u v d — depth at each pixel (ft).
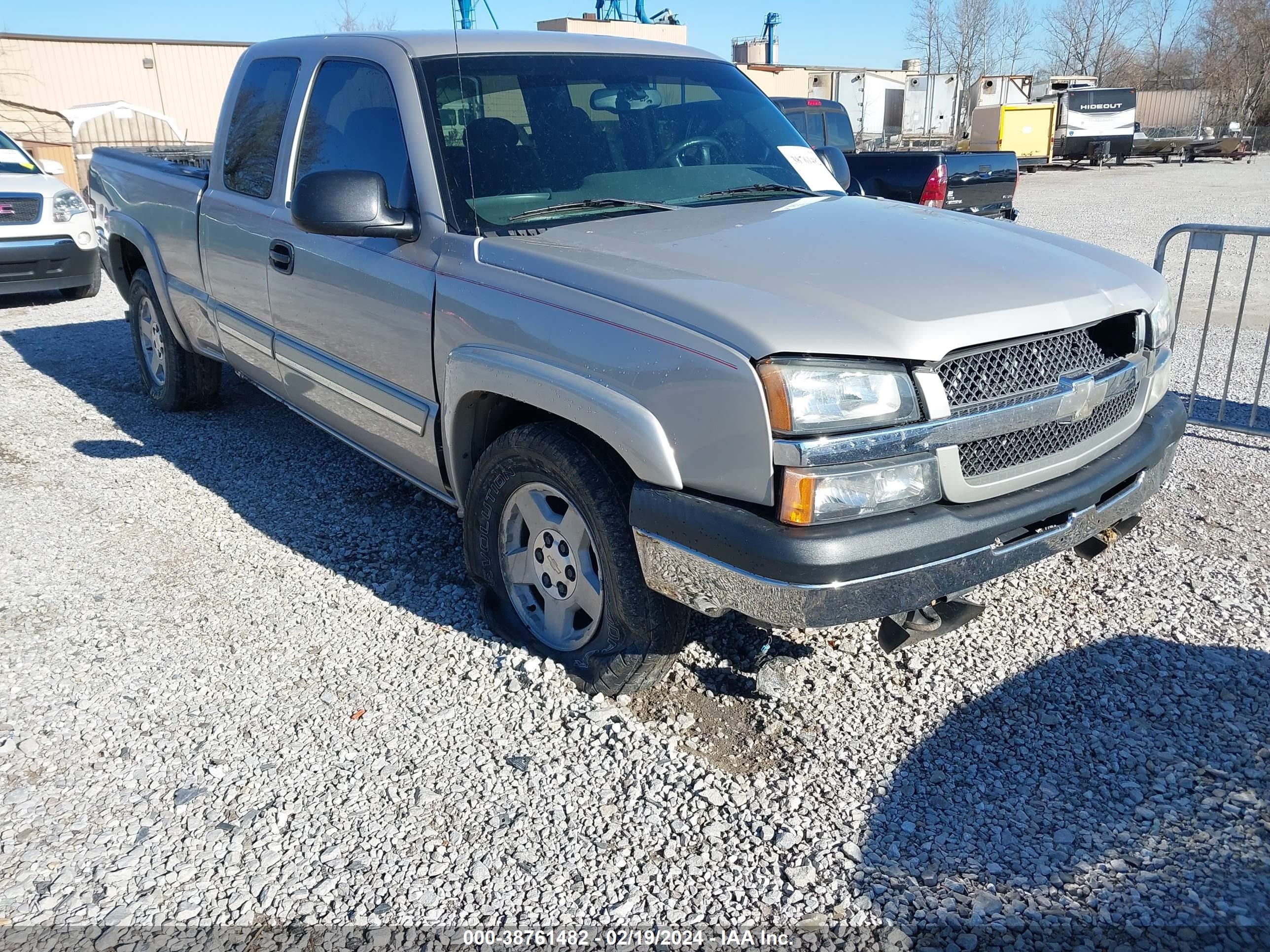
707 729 9.82
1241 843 8.03
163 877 8.04
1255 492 15.23
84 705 10.33
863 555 7.90
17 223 30.81
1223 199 68.28
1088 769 9.05
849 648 11.10
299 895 7.84
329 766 9.36
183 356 19.24
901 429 8.07
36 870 8.11
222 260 15.56
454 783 9.09
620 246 9.91
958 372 8.39
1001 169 41.52
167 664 11.10
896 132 112.57
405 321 11.30
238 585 12.94
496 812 8.73
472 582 12.87
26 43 97.60
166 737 9.82
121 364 24.58
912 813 8.59
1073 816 8.48
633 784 9.04
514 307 9.79
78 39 99.71
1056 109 103.55
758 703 10.19
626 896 7.79
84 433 19.13
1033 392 8.79
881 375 8.04
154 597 12.64
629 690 10.13
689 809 8.71
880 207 11.87
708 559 8.32
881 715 9.95
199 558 13.73
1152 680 10.32
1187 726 9.57
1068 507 9.12
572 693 10.31
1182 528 13.93
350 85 12.85
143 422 19.83
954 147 105.50
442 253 10.84
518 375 9.59
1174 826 8.29
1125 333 9.97
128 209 19.19
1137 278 10.41
